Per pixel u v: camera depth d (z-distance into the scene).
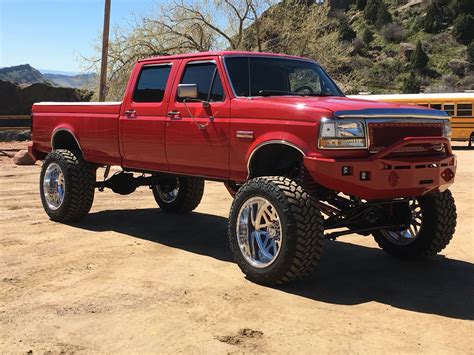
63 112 8.36
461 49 72.31
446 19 79.56
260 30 30.50
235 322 4.36
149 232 7.72
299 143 5.11
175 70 6.64
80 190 7.97
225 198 10.89
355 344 3.97
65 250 6.62
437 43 74.62
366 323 4.36
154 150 6.79
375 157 5.00
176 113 6.42
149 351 3.85
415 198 6.04
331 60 32.47
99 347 3.93
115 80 28.39
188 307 4.69
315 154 5.00
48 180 8.35
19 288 5.21
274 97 5.95
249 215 5.45
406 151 5.27
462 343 4.00
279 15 30.73
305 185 5.46
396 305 4.79
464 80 64.06
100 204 10.20
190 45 29.47
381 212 6.17
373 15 84.31
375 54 75.50
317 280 5.52
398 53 74.31
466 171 16.52
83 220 8.55
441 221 6.00
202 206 10.00
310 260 5.06
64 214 8.10
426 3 84.31
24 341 4.03
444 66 69.44
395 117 5.20
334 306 4.75
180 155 6.44
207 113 6.04
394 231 6.32
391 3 91.00
